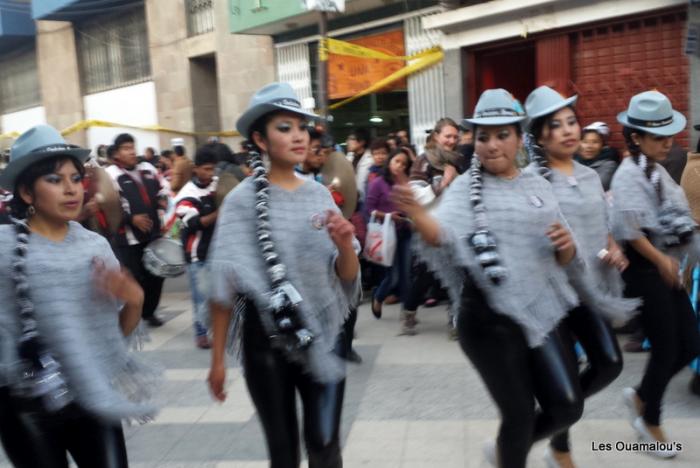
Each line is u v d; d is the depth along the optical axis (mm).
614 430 4141
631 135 3803
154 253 6891
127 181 6871
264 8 12273
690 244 3770
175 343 6637
